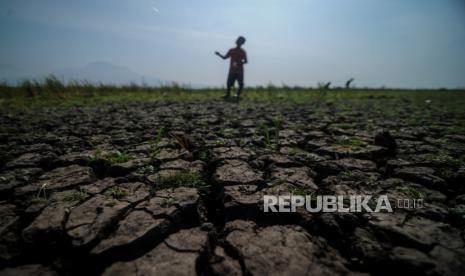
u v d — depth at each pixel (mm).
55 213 1495
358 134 3576
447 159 2416
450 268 1109
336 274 1106
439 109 6461
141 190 1816
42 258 1263
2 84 8805
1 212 1570
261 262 1159
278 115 5207
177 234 1366
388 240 1321
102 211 1506
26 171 2158
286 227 1448
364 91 14055
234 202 1665
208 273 1177
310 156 2590
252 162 2422
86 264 1229
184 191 1808
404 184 1952
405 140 3287
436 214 1520
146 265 1160
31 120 4551
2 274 1154
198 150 2889
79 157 2467
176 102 7688
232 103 7430
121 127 3947
